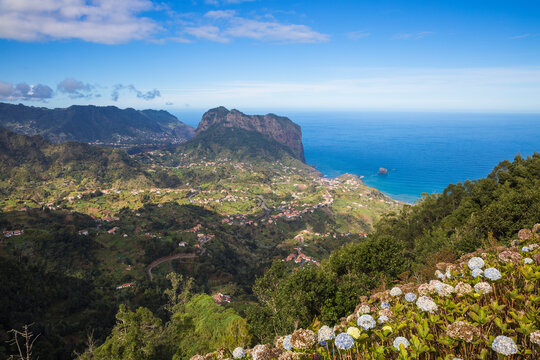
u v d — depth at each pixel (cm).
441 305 404
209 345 2953
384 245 1873
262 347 422
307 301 1407
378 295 555
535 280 397
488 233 1841
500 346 276
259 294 1791
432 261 1825
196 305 3947
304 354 371
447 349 336
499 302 411
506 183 3161
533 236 705
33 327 4947
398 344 327
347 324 452
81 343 5197
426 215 4794
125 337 2842
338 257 2111
